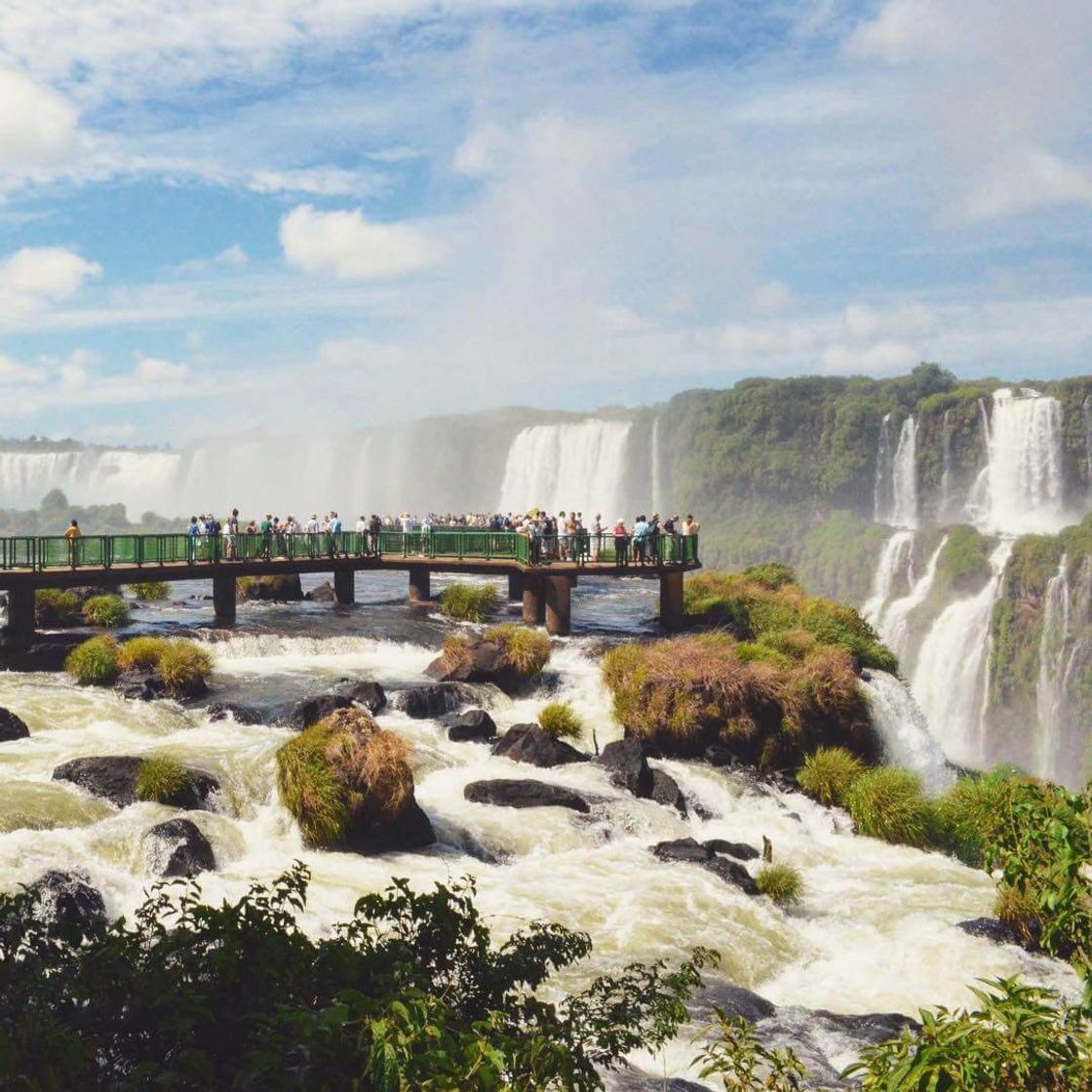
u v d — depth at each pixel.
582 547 39.53
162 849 18.53
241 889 17.95
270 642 36.75
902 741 32.44
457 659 32.88
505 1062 5.77
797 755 29.80
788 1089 7.22
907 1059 6.05
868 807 26.03
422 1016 5.69
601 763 26.03
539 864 21.03
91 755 22.61
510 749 26.86
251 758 22.58
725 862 21.62
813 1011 15.52
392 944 7.16
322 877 18.91
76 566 35.62
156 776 20.53
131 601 45.91
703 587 46.12
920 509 163.38
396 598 50.66
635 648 32.31
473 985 7.33
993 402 157.50
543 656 32.94
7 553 34.00
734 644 35.53
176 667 29.39
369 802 20.55
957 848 25.28
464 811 22.94
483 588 45.03
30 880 16.47
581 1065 6.27
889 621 125.12
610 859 21.61
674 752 29.05
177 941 6.62
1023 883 8.36
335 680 32.38
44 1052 5.52
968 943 18.66
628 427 146.75
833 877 22.84
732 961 17.52
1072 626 108.69
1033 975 17.59
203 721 27.42
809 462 191.00
